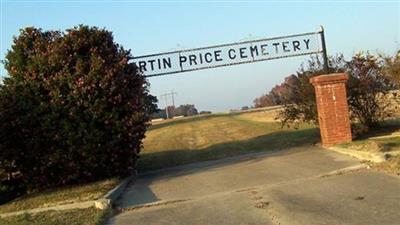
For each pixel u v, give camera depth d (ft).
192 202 32.53
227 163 48.42
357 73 54.13
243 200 31.12
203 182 38.70
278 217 26.27
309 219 25.13
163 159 60.59
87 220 29.63
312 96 54.54
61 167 43.29
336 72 54.49
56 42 45.60
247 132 96.58
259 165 43.50
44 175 43.57
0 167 42.86
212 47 56.08
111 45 47.14
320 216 25.41
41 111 43.19
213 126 147.64
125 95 44.98
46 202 36.27
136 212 31.76
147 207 32.78
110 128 43.96
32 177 43.57
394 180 30.89
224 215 28.22
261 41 56.80
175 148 78.13
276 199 30.22
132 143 44.78
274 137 70.03
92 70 43.91
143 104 46.88
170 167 52.47
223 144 72.84
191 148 74.74
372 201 26.94
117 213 32.07
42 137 43.14
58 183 44.09
